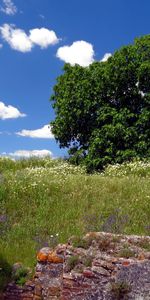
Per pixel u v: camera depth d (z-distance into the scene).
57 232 13.65
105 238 9.95
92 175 20.77
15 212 15.10
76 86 25.84
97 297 8.98
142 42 25.66
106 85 25.45
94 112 25.67
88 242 9.95
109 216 14.41
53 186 17.03
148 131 24.31
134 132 24.09
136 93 25.52
